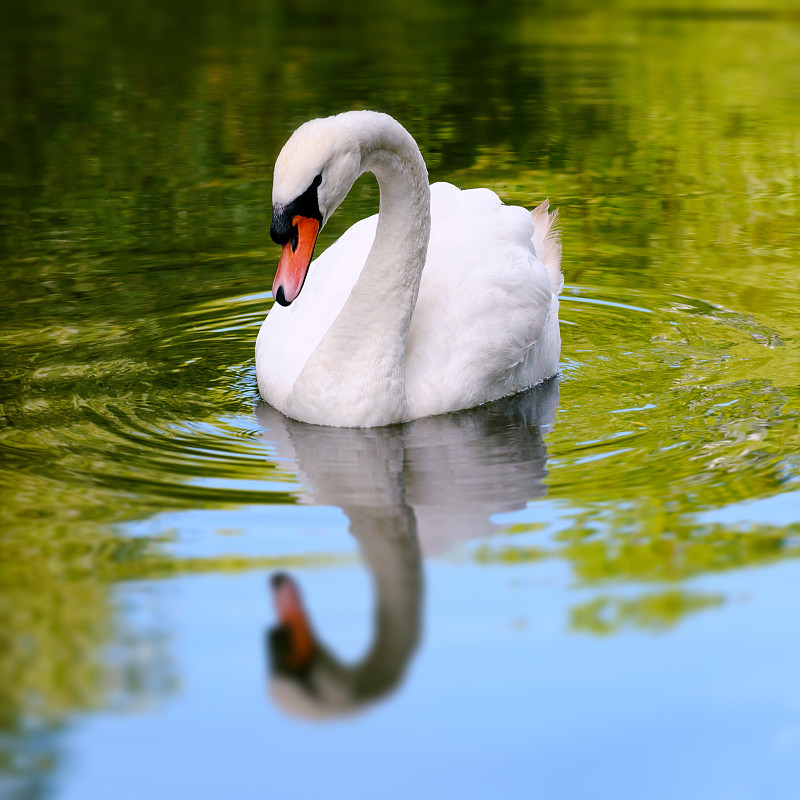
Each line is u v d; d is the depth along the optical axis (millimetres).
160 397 11984
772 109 24828
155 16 36406
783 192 19281
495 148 21953
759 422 11195
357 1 40406
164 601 8273
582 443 10883
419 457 10617
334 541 9062
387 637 7902
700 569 8633
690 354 13211
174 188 19406
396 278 11156
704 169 20625
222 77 27359
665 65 29453
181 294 15039
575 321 14359
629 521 9336
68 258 16250
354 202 18906
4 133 22500
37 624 7992
